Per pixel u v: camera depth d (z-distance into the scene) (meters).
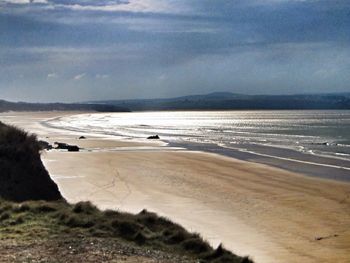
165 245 13.98
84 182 31.41
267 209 24.75
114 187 29.91
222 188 30.44
